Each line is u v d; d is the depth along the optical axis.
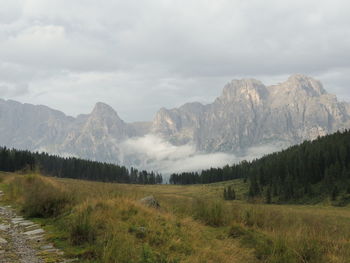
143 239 8.46
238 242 9.61
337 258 8.14
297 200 96.06
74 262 6.80
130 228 8.99
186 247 8.45
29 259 6.83
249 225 11.94
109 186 16.22
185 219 11.28
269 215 12.89
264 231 10.85
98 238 8.21
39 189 13.73
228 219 12.15
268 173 121.56
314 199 92.31
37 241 8.48
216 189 127.56
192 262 7.32
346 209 67.12
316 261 7.98
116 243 7.30
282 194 103.56
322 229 11.28
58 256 7.16
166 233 9.24
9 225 10.52
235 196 110.75
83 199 12.59
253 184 113.56
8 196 16.72
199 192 118.38
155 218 10.42
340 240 9.95
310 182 106.19
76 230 8.38
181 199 16.27
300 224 11.45
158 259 7.20
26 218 11.73
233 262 7.80
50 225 10.38
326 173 101.81
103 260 6.77
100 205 11.09
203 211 12.85
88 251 7.39
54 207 12.11
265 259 8.40
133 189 16.05
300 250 8.35
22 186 18.02
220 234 10.40
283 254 8.21
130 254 7.09
